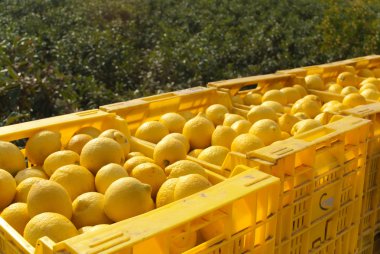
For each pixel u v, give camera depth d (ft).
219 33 40.19
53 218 6.08
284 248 7.84
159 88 27.12
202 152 8.77
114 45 31.99
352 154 9.18
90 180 7.63
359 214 9.68
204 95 11.93
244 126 9.85
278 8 52.95
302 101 11.63
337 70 15.94
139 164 7.95
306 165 8.03
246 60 34.86
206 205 5.91
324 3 54.13
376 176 10.60
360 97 11.85
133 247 5.50
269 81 13.67
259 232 6.88
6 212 6.77
